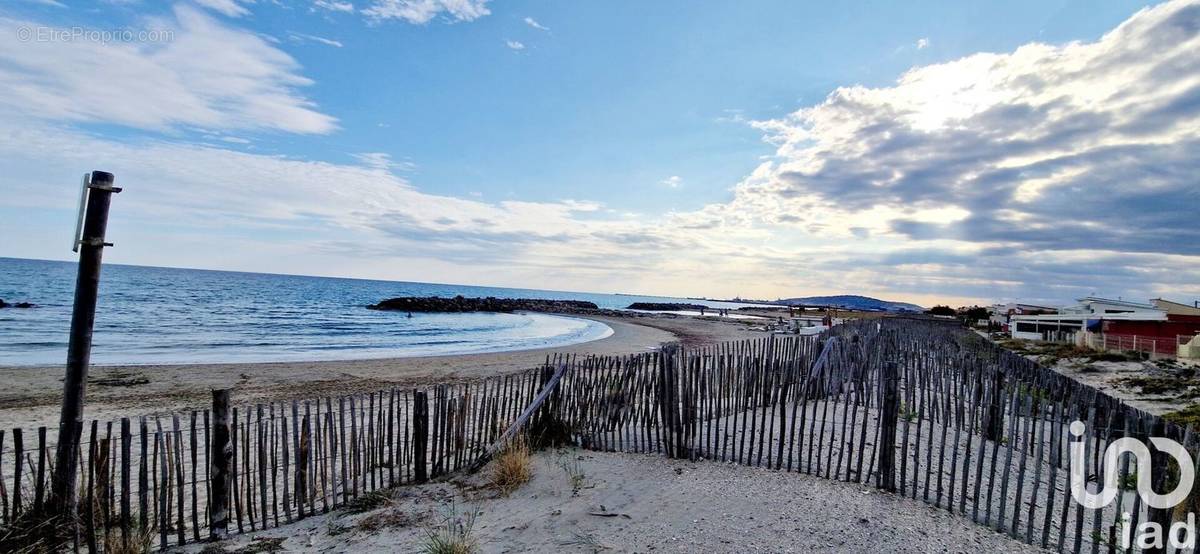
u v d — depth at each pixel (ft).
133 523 15.20
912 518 14.94
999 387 23.43
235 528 16.03
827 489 16.99
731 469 19.34
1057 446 14.32
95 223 14.90
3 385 40.14
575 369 24.27
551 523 15.12
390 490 18.69
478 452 21.53
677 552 13.00
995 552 13.26
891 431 17.02
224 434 15.40
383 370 54.39
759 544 13.25
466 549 13.55
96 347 66.28
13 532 13.46
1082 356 75.36
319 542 14.88
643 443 22.34
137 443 25.22
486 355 71.97
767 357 29.19
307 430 16.93
